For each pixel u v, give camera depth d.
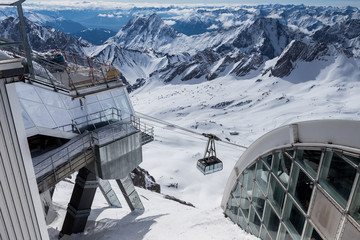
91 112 20.55
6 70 9.02
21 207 10.53
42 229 11.55
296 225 12.82
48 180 15.27
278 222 14.47
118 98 22.89
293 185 13.05
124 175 20.34
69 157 16.80
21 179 10.37
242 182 19.56
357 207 9.35
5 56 9.33
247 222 18.78
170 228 22.53
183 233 20.91
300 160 12.52
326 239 10.68
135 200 28.44
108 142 18.77
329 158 10.74
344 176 9.91
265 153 15.62
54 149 17.94
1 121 9.35
